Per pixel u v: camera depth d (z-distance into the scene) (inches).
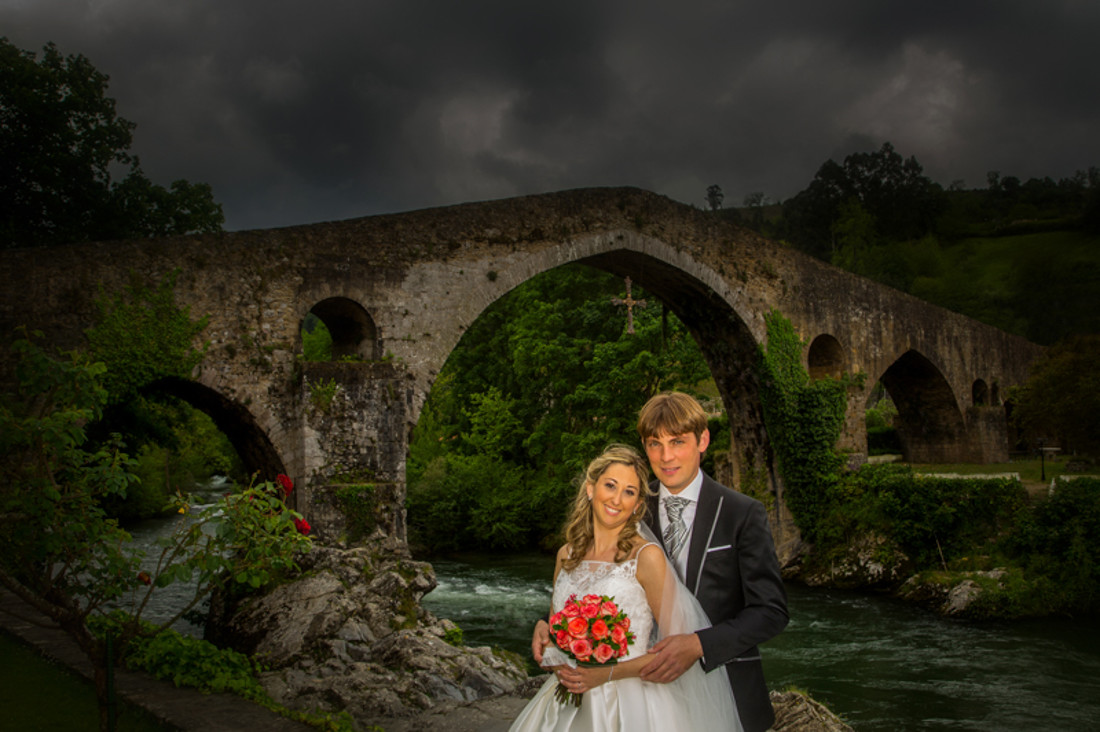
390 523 625.3
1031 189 4200.3
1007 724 474.9
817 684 561.3
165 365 575.2
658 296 1005.2
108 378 551.2
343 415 624.7
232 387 602.9
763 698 134.0
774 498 1031.0
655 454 140.4
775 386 989.8
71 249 546.6
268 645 415.2
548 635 143.9
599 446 1185.4
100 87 985.5
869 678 571.2
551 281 1524.4
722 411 1270.9
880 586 868.6
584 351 1337.4
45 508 227.8
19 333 519.2
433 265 714.2
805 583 943.7
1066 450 1524.4
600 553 141.2
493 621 742.5
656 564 132.6
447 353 715.4
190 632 547.2
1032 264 2728.8
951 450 1497.3
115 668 292.8
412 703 320.2
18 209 956.0
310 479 606.9
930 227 3403.1
